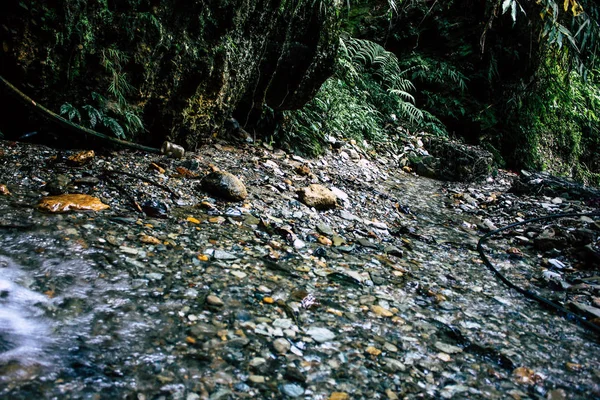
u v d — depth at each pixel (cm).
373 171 568
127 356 158
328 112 610
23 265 199
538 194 577
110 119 332
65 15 289
